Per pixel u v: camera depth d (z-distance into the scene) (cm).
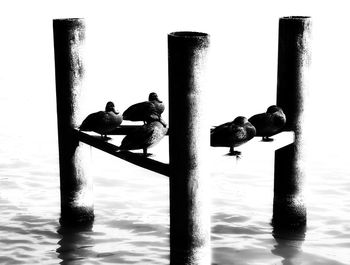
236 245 915
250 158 842
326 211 1051
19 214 1034
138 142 769
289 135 931
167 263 854
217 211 1054
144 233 961
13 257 870
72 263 854
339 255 884
